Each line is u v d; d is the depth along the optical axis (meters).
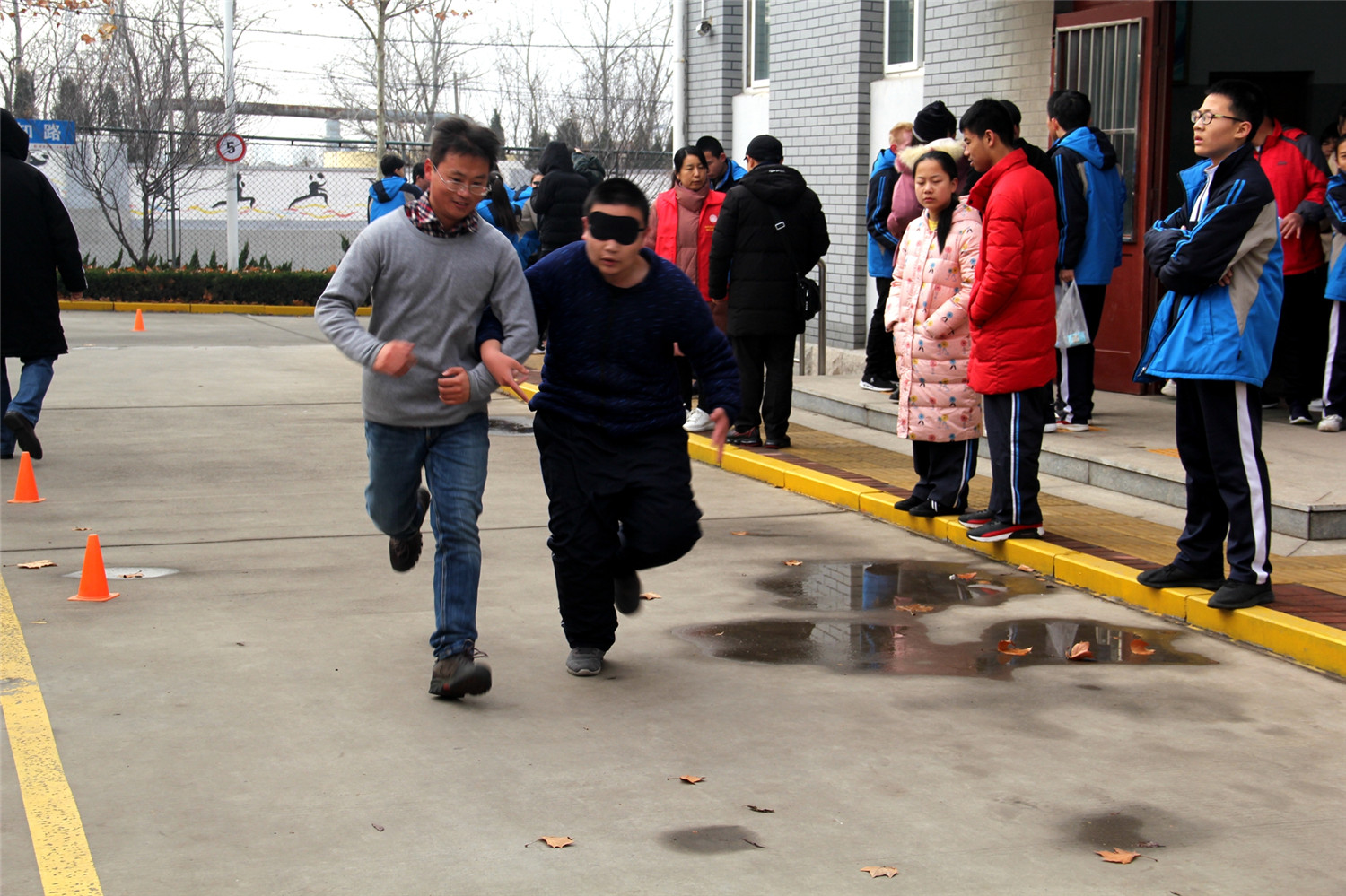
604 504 4.58
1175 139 11.38
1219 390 5.06
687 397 9.51
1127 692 4.55
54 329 8.26
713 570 6.15
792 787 3.72
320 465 8.49
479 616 5.38
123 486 7.76
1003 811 3.59
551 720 4.23
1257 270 4.94
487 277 4.31
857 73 12.60
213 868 3.19
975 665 4.82
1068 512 6.95
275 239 26.97
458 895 3.08
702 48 15.08
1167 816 3.57
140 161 23.03
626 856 3.29
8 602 5.42
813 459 8.44
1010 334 6.07
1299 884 3.20
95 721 4.13
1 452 8.47
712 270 8.47
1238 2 11.27
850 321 13.00
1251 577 5.16
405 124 31.72
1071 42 9.90
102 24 23.38
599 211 4.34
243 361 14.02
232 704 4.31
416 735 4.09
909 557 6.43
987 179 6.00
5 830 3.38
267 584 5.77
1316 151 8.47
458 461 4.39
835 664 4.83
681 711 4.33
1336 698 4.53
